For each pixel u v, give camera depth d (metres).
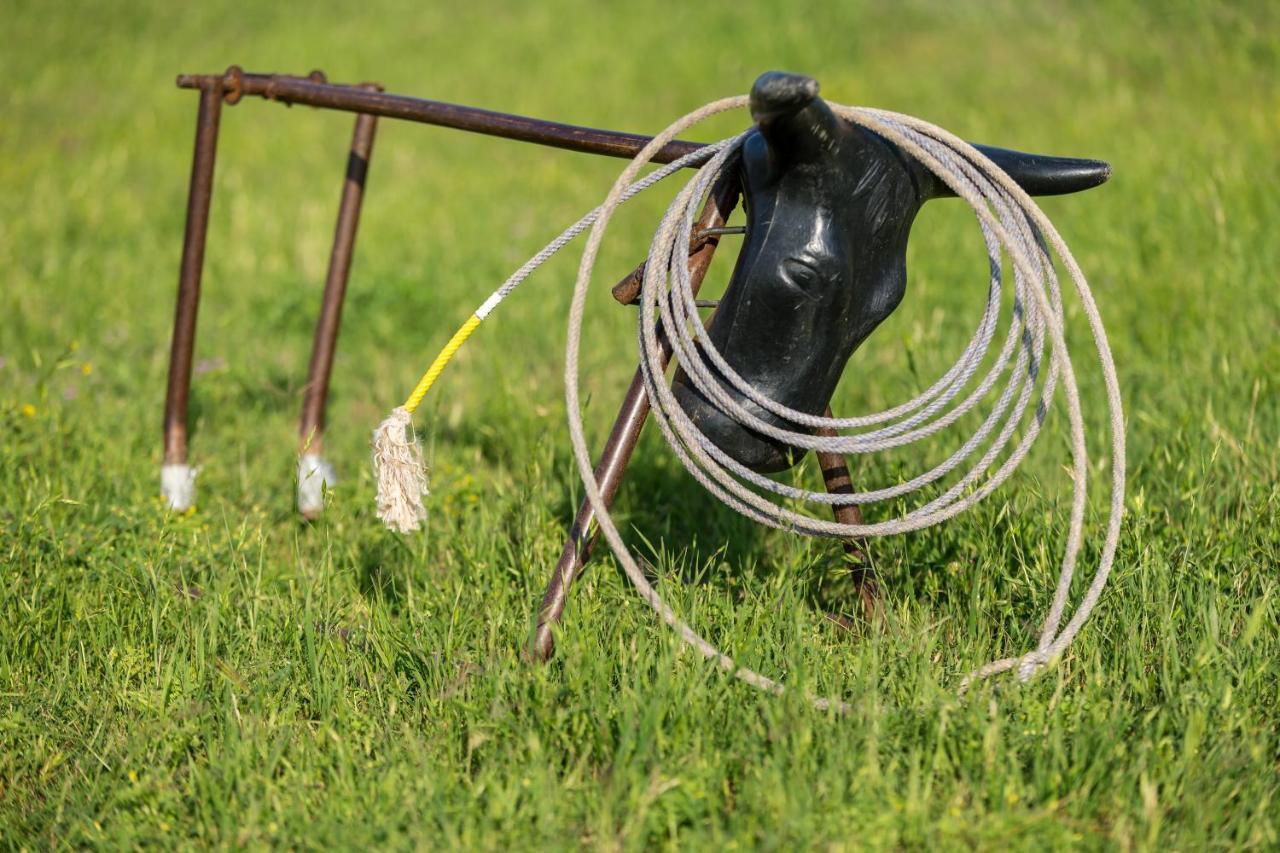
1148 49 12.05
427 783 3.11
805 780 3.03
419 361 6.99
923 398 3.52
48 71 14.03
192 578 4.35
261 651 3.81
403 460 3.56
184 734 3.42
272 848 3.02
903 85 11.95
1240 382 5.41
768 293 3.36
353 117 12.93
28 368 6.77
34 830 3.22
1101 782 3.05
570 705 3.31
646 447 5.14
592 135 4.07
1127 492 4.40
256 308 7.80
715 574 4.06
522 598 4.05
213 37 15.37
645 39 14.55
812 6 14.91
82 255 8.79
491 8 16.17
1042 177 3.60
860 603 4.07
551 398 6.05
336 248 5.38
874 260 3.45
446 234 9.25
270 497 5.26
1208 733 3.20
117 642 3.88
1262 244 7.07
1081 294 3.45
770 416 3.47
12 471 5.00
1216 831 2.93
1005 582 3.92
